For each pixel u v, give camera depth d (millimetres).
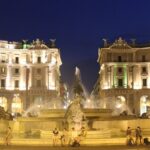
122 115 56312
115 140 35969
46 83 114062
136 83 115062
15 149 28906
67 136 36656
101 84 119750
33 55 116375
